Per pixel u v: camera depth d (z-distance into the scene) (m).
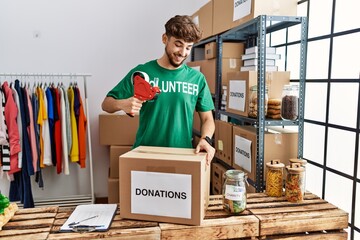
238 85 2.32
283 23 2.20
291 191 1.57
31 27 3.29
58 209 1.47
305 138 2.40
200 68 3.26
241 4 2.26
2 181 3.32
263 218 1.36
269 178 1.67
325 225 1.42
